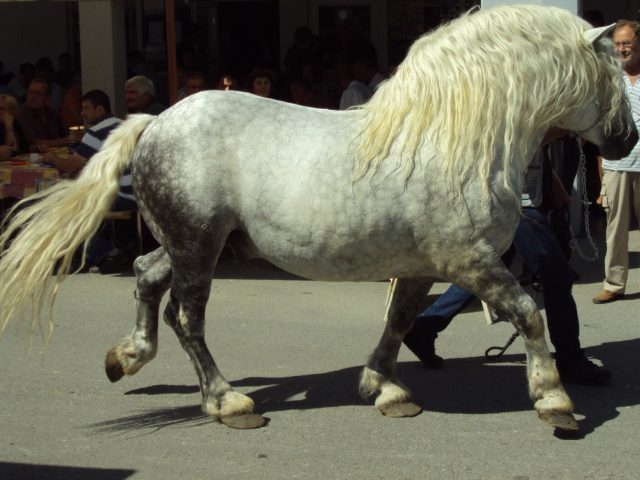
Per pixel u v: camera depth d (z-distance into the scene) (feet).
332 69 38.68
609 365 18.66
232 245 15.76
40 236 14.89
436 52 14.37
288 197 14.49
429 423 15.81
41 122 33.65
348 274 14.90
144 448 14.93
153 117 15.58
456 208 14.16
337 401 16.84
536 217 17.03
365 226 14.35
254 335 20.97
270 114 14.93
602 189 23.17
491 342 20.27
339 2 47.14
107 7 34.40
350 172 14.32
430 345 18.35
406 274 15.15
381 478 13.79
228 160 14.74
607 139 15.46
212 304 23.61
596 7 40.70
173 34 28.66
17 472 14.14
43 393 17.37
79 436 15.43
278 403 16.76
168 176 14.79
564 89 14.58
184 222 14.85
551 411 14.74
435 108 14.17
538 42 14.44
